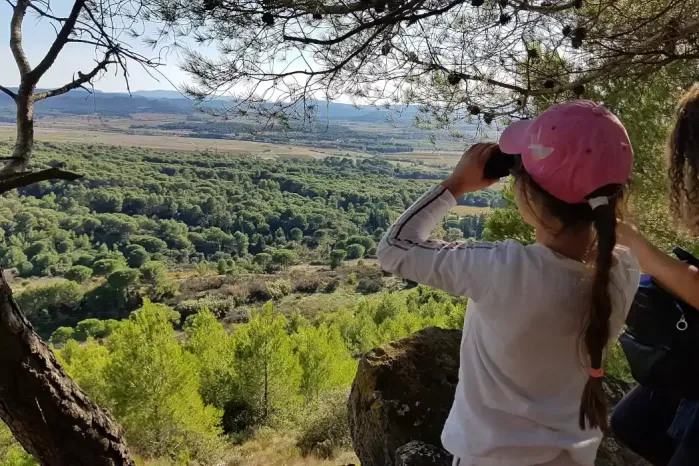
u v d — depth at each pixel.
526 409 1.02
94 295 60.31
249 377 17.22
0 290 2.04
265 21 2.66
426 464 2.35
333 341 22.44
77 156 108.88
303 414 14.15
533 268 1.00
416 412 2.68
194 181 108.62
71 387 2.27
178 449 13.16
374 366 2.87
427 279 1.07
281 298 61.22
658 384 1.20
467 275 1.03
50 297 59.09
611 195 0.98
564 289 0.98
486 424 1.05
